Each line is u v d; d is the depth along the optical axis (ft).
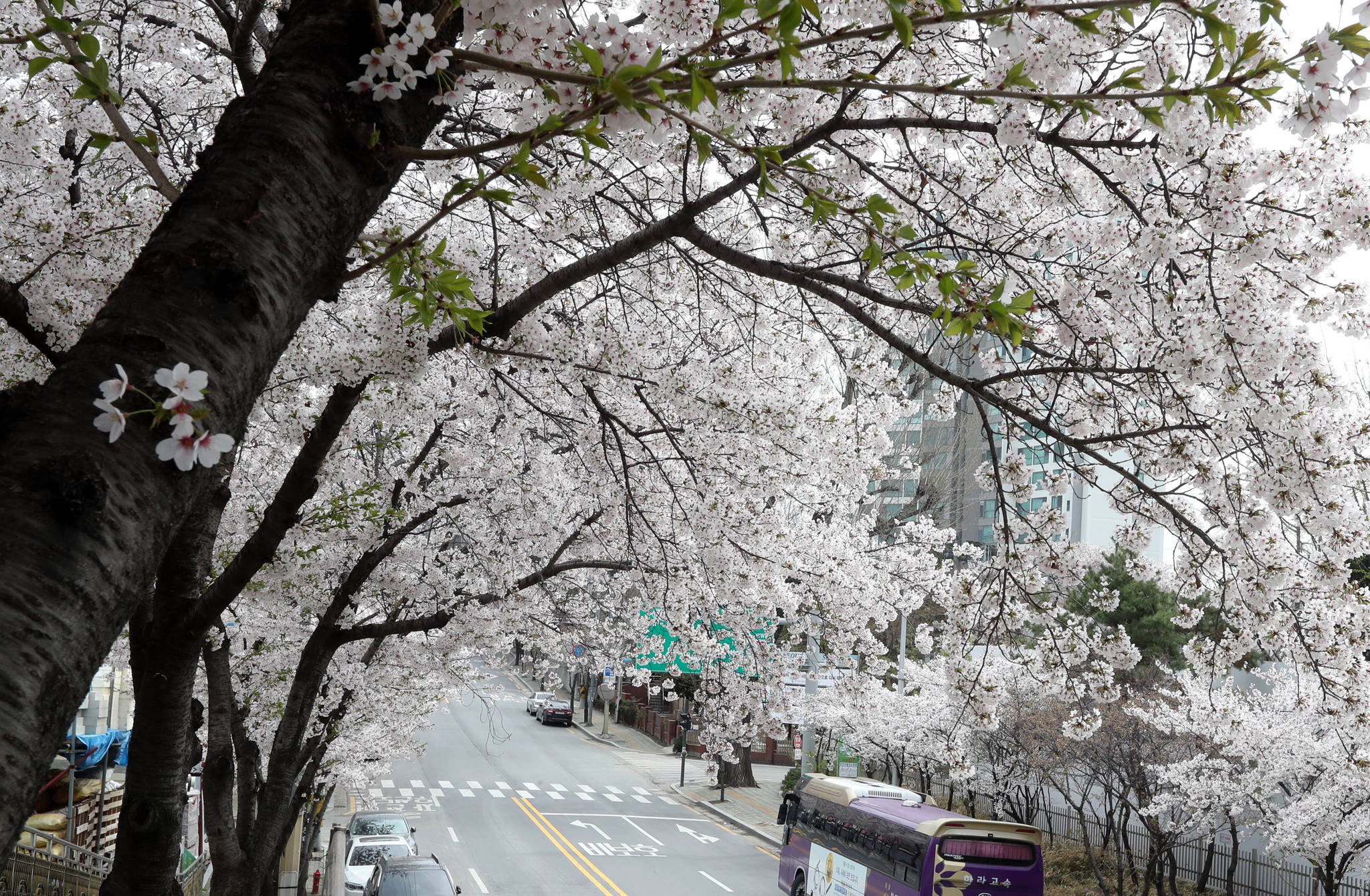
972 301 9.55
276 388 22.20
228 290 6.01
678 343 26.43
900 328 23.89
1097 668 18.66
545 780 115.65
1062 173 17.29
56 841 32.65
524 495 29.09
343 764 51.96
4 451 5.16
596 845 83.15
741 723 30.35
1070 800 66.13
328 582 30.01
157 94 23.76
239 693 34.42
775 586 26.68
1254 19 11.91
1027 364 16.55
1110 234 15.31
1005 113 13.01
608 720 156.56
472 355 18.93
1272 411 14.47
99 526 5.07
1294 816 49.80
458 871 71.67
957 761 22.67
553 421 25.68
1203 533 14.87
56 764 40.52
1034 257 17.24
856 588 29.01
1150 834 60.54
